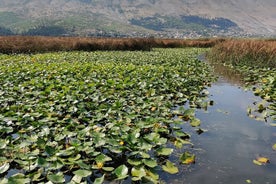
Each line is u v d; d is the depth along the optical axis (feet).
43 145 15.49
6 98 24.45
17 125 19.49
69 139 17.38
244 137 19.07
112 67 43.04
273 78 34.63
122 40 104.83
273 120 22.67
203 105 26.02
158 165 14.55
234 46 69.05
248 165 15.12
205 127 20.81
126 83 30.89
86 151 14.69
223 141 18.26
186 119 22.08
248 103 28.04
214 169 14.58
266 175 14.12
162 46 133.08
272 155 16.40
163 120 19.84
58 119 20.67
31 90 28.09
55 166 13.41
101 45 96.89
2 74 34.78
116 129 17.46
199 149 16.94
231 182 13.38
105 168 13.61
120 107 22.63
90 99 25.29
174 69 44.24
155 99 25.99
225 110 25.44
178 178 13.61
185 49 118.32
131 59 61.11
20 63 50.37
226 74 48.29
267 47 58.80
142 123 18.89
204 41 149.38
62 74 36.04
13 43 82.84
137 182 13.03
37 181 12.91
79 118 20.52
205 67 53.16
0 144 15.16
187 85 33.45
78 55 70.08
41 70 38.70
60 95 24.62
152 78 33.27
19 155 14.35
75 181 12.18
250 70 49.80
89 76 35.35
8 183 11.53
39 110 21.16
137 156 15.08
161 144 16.22
